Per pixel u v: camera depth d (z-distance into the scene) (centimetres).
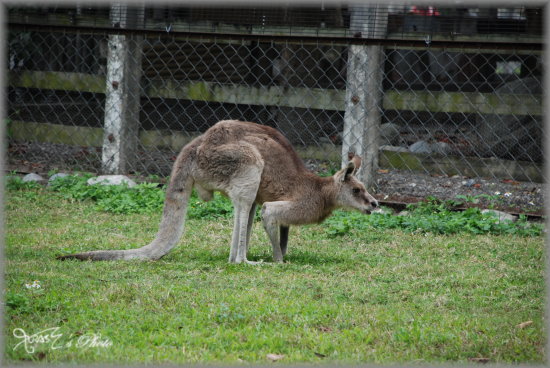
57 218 1516
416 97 1703
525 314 958
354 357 775
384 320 906
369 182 1691
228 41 1775
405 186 1780
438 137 2027
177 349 788
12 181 1769
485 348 812
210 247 1322
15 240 1305
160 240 1203
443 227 1464
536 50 1488
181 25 1941
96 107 2166
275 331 853
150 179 1814
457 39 1764
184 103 2064
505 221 1512
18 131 1983
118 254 1181
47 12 2075
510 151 1900
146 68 1955
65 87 1934
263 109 2022
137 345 795
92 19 2003
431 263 1241
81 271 1095
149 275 1091
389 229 1481
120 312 898
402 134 2073
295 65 2012
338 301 996
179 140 1898
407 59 2247
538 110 1642
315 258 1259
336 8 1900
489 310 979
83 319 869
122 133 1850
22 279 1028
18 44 2047
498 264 1240
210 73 2038
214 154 1189
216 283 1060
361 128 1669
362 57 1648
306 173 1254
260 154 1207
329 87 2036
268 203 1208
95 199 1691
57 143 1998
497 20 2031
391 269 1190
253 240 1398
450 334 852
